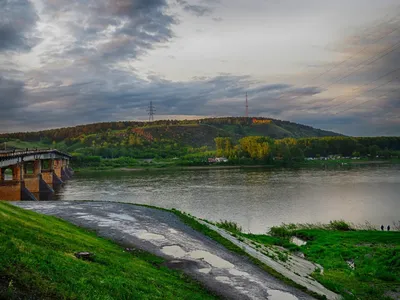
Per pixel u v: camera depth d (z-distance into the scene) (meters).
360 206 76.38
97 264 18.92
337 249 40.22
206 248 29.69
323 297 22.78
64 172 160.88
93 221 35.31
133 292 16.48
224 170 191.62
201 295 19.89
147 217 39.12
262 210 72.00
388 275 30.36
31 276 13.65
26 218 24.98
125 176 164.62
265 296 21.23
